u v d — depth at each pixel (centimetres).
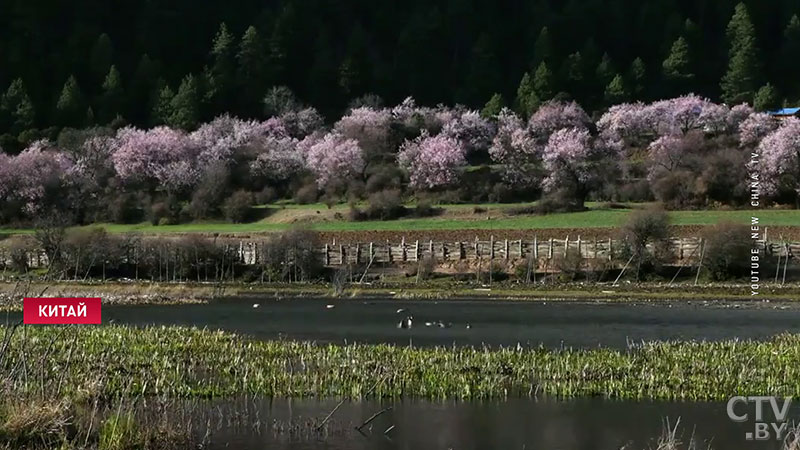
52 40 18088
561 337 4403
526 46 19762
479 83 17938
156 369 3219
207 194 11431
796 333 4544
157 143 12450
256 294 6775
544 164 11812
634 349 3922
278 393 3045
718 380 3262
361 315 5384
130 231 9881
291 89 17612
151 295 6388
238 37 19675
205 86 16575
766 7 19862
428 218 10338
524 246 8169
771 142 10431
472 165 13575
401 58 18975
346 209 11050
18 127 14712
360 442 2533
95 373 2936
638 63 17575
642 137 14362
